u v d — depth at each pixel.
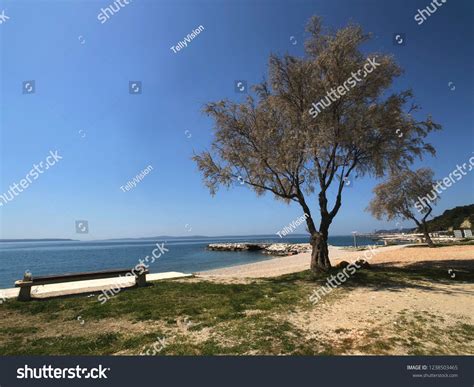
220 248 97.75
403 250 31.92
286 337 6.64
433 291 11.16
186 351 6.01
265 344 6.27
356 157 16.23
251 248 91.06
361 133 14.54
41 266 41.25
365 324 7.47
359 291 11.40
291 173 15.72
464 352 5.95
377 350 6.01
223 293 11.25
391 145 15.25
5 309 9.00
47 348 6.24
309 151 13.85
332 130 14.57
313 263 16.09
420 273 15.15
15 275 32.28
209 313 8.62
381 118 14.84
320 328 7.25
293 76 15.59
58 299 10.34
